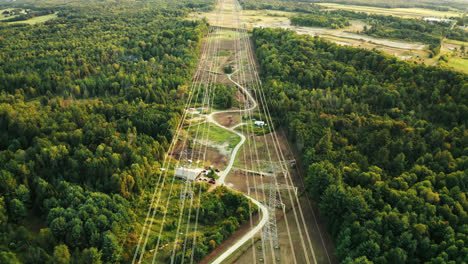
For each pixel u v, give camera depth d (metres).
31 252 99.94
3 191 122.06
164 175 148.75
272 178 148.38
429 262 92.88
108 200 120.94
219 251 112.06
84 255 101.38
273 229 120.62
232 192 134.88
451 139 140.62
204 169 153.38
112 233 110.12
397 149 140.62
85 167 137.38
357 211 110.19
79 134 153.88
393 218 102.88
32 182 128.62
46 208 119.94
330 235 119.19
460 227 100.00
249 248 113.38
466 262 88.69
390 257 96.38
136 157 143.25
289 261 108.50
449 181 118.00
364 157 137.62
